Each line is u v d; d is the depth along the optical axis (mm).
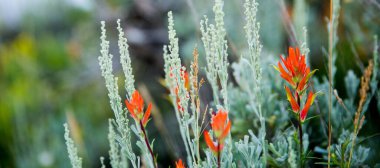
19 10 3822
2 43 3928
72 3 3699
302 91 874
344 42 1655
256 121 1273
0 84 2939
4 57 3170
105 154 2439
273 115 1240
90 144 2418
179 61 885
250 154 979
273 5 1724
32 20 3590
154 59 2820
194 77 902
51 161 2213
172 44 888
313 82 1344
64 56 3422
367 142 1229
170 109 2416
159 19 2895
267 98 1264
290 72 862
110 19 3096
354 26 1725
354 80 1300
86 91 3053
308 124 1270
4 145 2383
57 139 2268
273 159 1047
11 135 2383
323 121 1192
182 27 2525
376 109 1290
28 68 3133
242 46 1690
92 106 2842
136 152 2195
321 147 1247
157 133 2230
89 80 3166
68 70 3316
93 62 3346
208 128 1420
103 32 892
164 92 2551
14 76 3029
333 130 1238
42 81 3148
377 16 1694
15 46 3459
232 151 1062
